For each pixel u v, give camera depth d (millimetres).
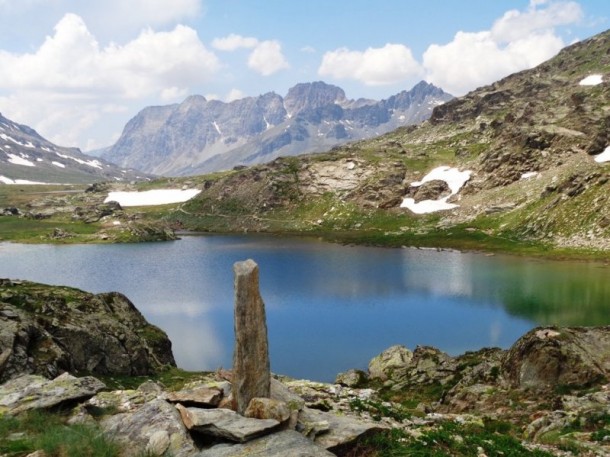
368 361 59844
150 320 79562
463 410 32031
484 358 41312
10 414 20156
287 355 62188
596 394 28516
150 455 15789
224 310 85938
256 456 15086
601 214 142250
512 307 82875
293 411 18562
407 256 147375
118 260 152625
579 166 181375
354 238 191375
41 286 47031
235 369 19094
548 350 33125
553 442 23172
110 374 40156
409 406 35031
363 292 98875
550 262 124625
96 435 16969
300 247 176500
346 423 19406
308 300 92438
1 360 31578
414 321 76750
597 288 93688
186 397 19766
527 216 164750
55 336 38219
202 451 15734
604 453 20844
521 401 30594
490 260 133250
